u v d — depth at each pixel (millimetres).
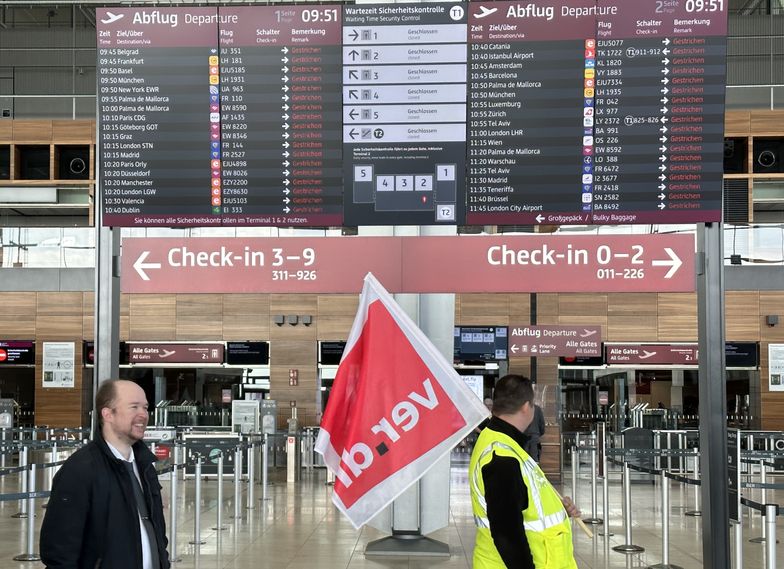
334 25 5781
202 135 5820
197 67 5812
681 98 5699
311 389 18281
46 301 18641
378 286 3945
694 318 17797
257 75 5809
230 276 5855
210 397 18500
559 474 16375
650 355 17797
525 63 5730
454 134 5770
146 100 5812
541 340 16406
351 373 3957
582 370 17922
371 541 8930
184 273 5848
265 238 5859
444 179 5777
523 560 2926
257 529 9758
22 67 21328
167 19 5805
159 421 18172
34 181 18891
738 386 18156
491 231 15672
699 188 5703
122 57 5812
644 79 5707
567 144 5746
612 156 5738
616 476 16406
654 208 5730
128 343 18453
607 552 8508
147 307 18516
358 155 5797
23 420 18703
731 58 20484
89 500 3107
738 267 18141
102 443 3195
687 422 17719
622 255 5754
